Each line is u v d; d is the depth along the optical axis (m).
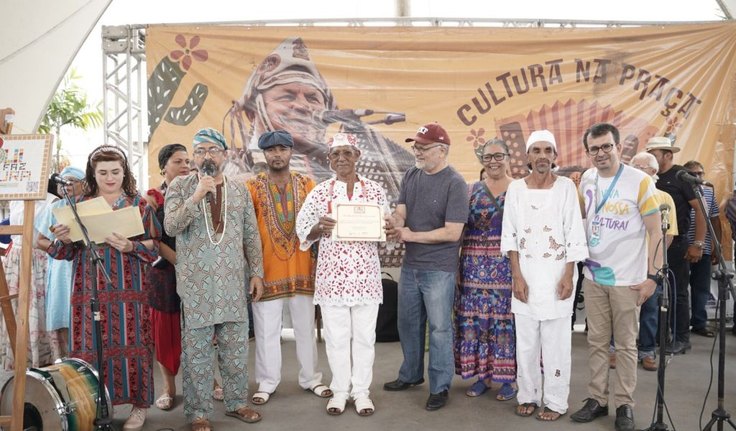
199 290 3.17
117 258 3.21
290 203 3.74
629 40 5.60
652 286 3.13
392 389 3.95
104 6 5.35
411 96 5.58
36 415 2.94
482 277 3.69
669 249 4.92
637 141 5.65
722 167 5.66
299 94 5.53
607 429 3.25
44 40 5.25
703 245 5.21
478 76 5.59
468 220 3.73
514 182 3.45
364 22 5.63
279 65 5.51
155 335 3.68
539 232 3.32
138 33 5.49
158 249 3.41
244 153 5.50
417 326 3.79
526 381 3.45
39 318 4.26
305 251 3.81
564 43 5.58
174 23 5.43
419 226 3.61
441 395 3.62
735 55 5.59
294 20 5.50
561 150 5.64
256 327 3.78
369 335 3.56
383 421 3.41
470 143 5.62
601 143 3.16
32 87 5.33
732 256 5.75
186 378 3.23
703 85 5.62
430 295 3.56
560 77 5.61
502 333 3.66
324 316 3.54
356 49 5.54
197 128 5.47
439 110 5.59
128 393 3.21
